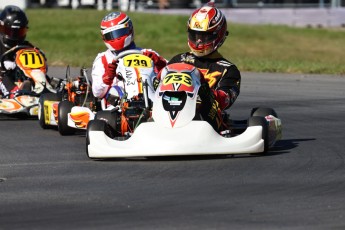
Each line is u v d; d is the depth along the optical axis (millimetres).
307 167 23812
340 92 44719
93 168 24156
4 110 35375
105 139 24906
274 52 83125
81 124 30047
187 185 21469
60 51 76312
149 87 27641
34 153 27359
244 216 18219
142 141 24312
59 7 126625
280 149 26922
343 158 25344
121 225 17672
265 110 27203
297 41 94500
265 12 116875
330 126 32688
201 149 24000
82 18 107438
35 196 20719
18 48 38062
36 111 35688
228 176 22500
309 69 56750
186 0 126750
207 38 27609
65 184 22062
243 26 105500
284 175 22641
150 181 22062
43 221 18188
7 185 22188
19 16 38375
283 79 52031
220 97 26672
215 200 19750
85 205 19578
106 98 30047
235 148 24359
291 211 18625
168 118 24578
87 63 61719
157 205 19375
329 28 111188
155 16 109250
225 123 27172
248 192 20562
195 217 18203
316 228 17172
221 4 124750
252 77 53438
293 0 122625
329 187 21109
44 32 94688
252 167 23688
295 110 37688
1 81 37719
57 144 29234
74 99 32969
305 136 30156
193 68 26109
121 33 30188
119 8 125250
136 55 28703
